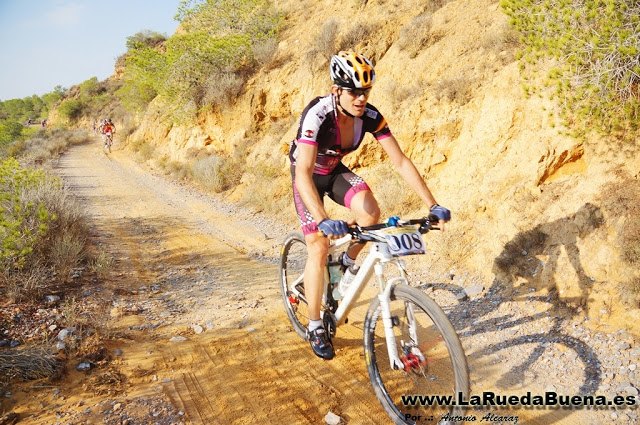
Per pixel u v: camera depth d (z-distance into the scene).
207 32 17.16
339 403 3.38
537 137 5.38
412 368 2.98
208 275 6.30
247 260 7.02
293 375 3.74
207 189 13.45
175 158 18.19
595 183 4.55
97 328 4.30
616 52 4.41
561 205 4.71
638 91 4.53
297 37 14.35
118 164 21.31
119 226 9.46
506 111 5.86
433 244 5.94
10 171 6.88
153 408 3.27
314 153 3.26
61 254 5.75
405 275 2.99
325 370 3.80
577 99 4.65
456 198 6.13
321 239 3.54
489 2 8.39
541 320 4.11
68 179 16.67
